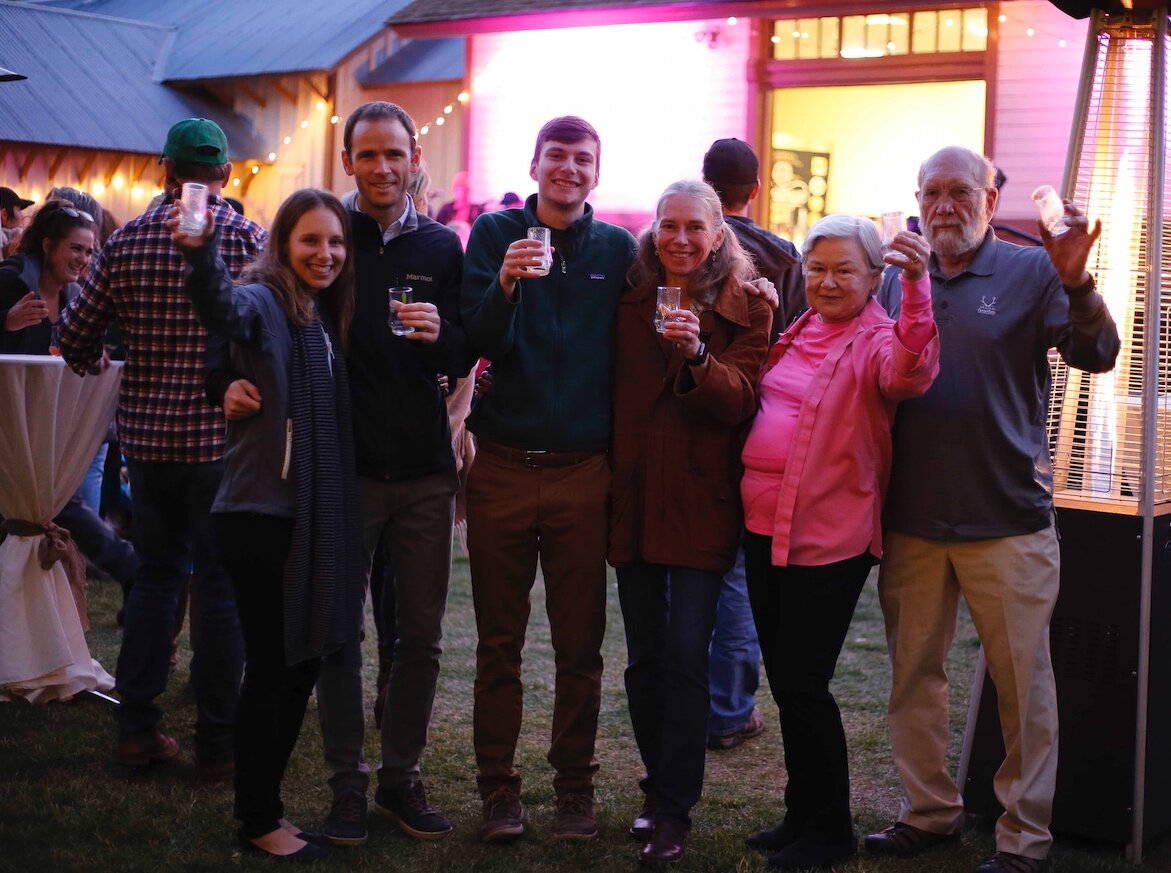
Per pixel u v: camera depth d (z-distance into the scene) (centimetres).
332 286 328
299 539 310
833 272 327
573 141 332
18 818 345
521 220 343
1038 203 300
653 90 1105
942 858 338
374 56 1411
